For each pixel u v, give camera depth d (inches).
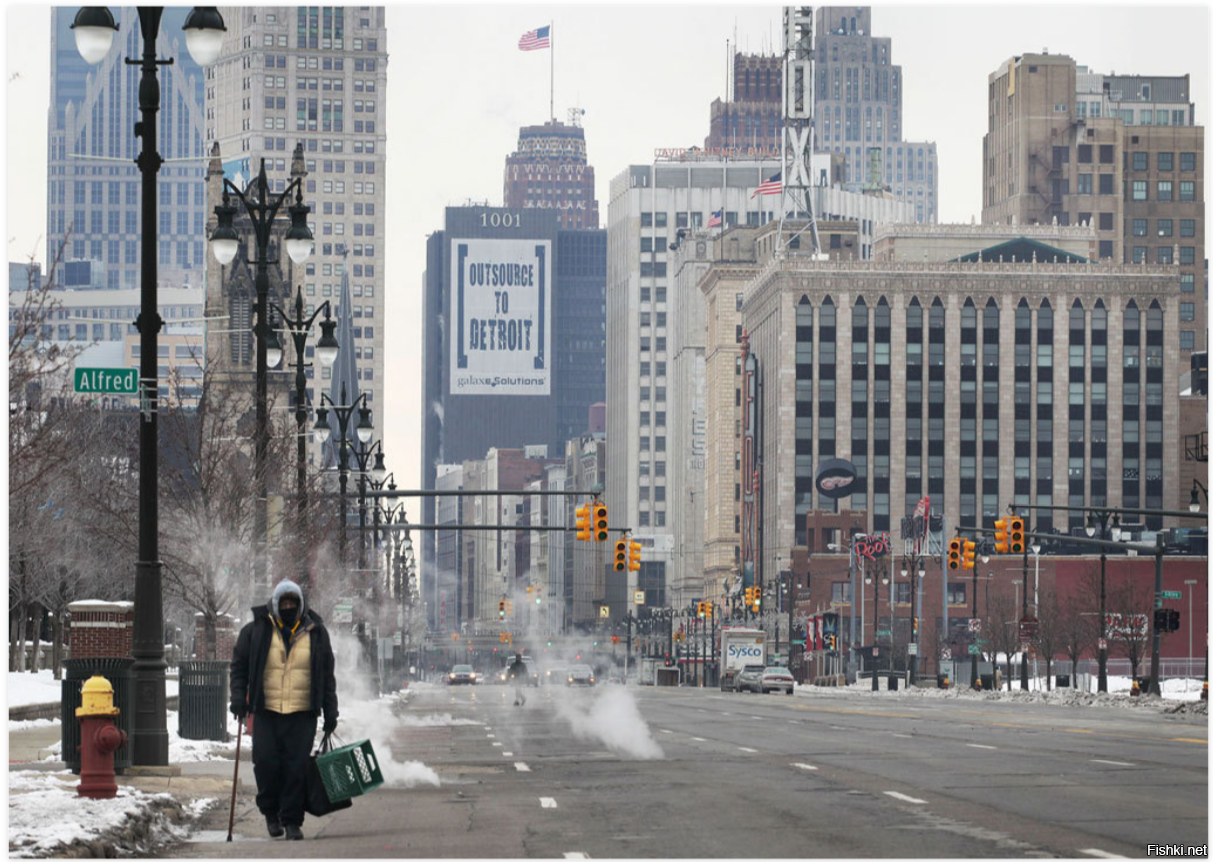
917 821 1413.6
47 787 1509.6
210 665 2455.7
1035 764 2091.5
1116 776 1888.5
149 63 1835.6
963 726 3312.0
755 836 1315.2
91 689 1403.8
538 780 1911.9
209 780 1763.0
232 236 2389.3
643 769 2070.6
